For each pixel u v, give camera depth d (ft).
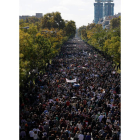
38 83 120.37
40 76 136.26
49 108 77.46
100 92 99.81
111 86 111.04
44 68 158.30
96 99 86.43
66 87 108.68
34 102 86.02
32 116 66.44
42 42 155.12
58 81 124.16
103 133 55.01
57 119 66.23
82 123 66.39
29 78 110.01
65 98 88.33
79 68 173.06
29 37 112.78
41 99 89.15
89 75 141.08
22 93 87.15
